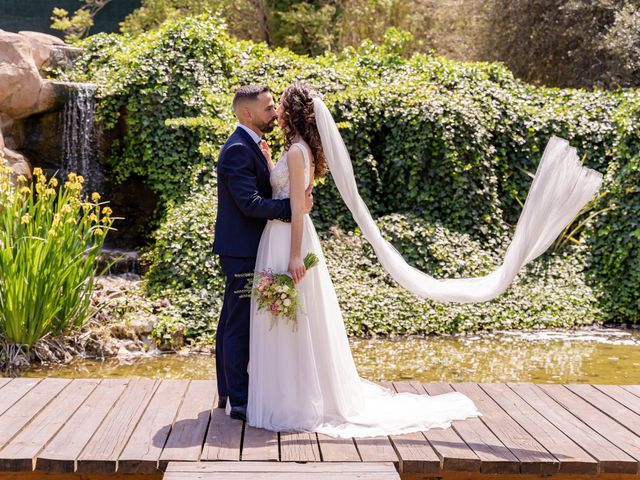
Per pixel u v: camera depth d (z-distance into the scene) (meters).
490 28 16.88
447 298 3.97
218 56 10.95
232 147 3.77
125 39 12.35
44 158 10.50
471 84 11.11
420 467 3.40
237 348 3.90
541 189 3.72
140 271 9.30
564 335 8.36
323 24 17.42
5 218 6.60
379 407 4.10
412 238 9.38
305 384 3.79
